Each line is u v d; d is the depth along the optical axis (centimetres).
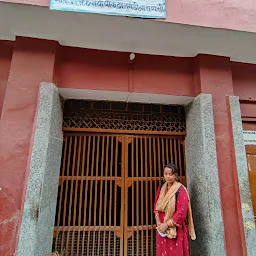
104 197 306
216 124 289
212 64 308
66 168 309
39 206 232
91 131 316
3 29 264
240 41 283
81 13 233
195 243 288
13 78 262
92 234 296
